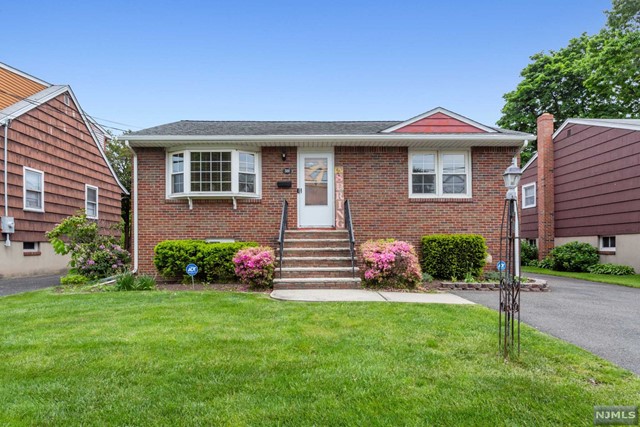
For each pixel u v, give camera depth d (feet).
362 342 13.52
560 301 22.33
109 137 60.39
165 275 28.86
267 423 8.20
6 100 38.40
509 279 12.93
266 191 32.55
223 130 33.14
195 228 31.91
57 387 9.86
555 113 77.56
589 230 46.11
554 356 12.17
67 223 29.63
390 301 20.79
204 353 12.35
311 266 28.22
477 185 32.60
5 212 35.19
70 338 13.84
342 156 32.73
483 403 9.06
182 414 8.55
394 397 9.34
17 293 25.00
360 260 28.12
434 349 12.82
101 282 27.86
